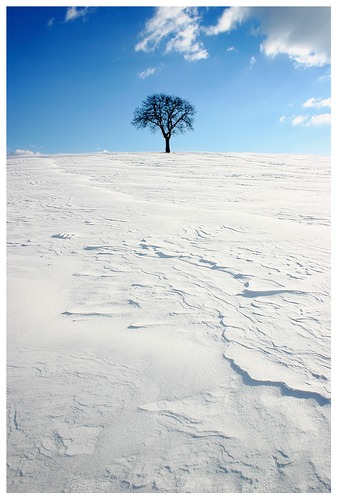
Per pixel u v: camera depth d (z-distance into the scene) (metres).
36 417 1.88
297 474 1.56
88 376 2.21
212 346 2.54
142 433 1.78
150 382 2.15
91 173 16.88
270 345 2.55
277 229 6.45
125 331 2.76
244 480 1.54
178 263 4.50
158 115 37.72
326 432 1.77
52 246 5.33
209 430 1.79
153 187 12.54
